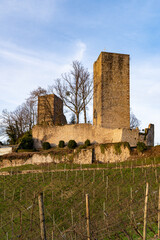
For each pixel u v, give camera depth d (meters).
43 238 6.50
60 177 24.73
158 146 27.70
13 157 32.91
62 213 16.47
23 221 13.35
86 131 34.69
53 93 43.19
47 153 31.44
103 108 34.88
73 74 40.19
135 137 31.48
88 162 29.38
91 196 18.66
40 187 22.28
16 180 25.14
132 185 20.20
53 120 41.28
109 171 24.88
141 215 11.67
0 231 13.41
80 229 9.56
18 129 47.75
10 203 18.95
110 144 29.44
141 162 26.03
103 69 35.88
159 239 9.22
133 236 10.61
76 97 39.47
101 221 11.95
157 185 18.98
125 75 36.38
